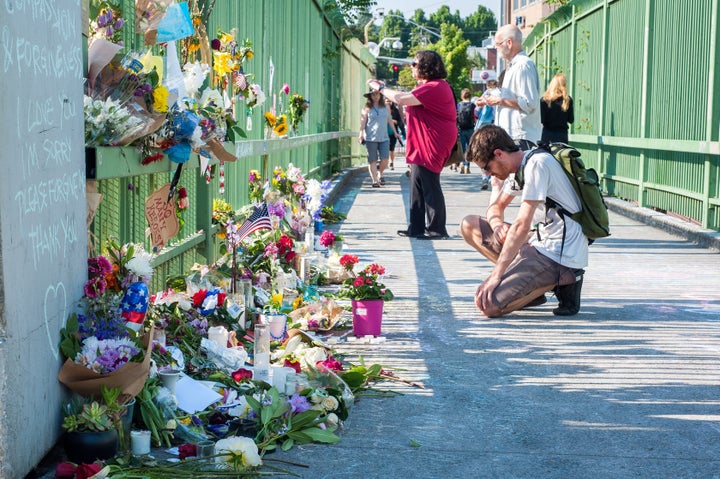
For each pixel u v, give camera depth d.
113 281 3.64
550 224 6.16
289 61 11.23
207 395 3.86
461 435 3.78
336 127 19.19
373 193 16.53
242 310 5.09
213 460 3.29
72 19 3.47
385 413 4.06
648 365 4.93
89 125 3.68
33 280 3.05
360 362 4.70
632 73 13.34
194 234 6.49
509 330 5.76
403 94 9.81
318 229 9.87
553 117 12.23
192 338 4.45
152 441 3.51
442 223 10.19
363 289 5.47
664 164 11.81
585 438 3.76
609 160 14.77
